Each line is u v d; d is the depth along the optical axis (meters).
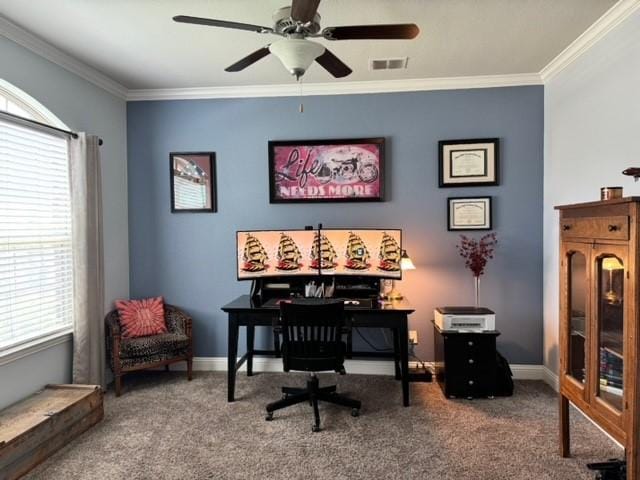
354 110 3.46
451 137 3.39
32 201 2.64
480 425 2.55
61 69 2.83
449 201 3.40
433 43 2.66
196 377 3.43
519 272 3.37
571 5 2.20
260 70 3.11
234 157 3.56
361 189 3.46
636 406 1.61
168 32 2.48
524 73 3.23
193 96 3.55
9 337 2.47
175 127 3.59
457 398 2.95
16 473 2.02
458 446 2.31
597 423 1.85
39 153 2.70
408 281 3.46
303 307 2.51
